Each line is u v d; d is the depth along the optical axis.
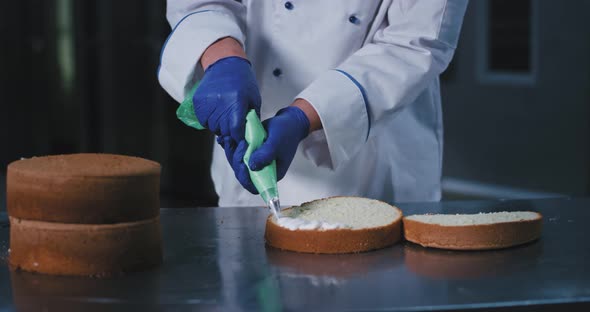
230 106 1.34
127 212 1.18
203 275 1.18
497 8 4.73
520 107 4.69
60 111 5.00
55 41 4.95
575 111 4.44
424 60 1.51
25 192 1.18
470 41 4.84
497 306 1.05
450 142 5.07
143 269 1.20
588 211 1.55
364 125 1.47
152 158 4.71
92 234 1.17
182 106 1.44
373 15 1.62
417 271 1.19
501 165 4.84
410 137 1.73
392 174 1.73
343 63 1.52
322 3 1.62
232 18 1.61
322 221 1.32
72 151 4.95
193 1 1.63
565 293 1.09
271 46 1.65
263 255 1.27
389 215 1.38
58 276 1.18
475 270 1.19
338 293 1.10
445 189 4.97
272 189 1.32
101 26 4.78
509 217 1.37
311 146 1.56
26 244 1.19
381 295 1.09
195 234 1.40
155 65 4.64
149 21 4.65
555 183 4.59
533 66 4.60
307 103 1.44
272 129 1.35
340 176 1.69
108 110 4.81
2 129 5.13
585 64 4.37
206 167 4.57
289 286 1.13
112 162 1.25
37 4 4.98
